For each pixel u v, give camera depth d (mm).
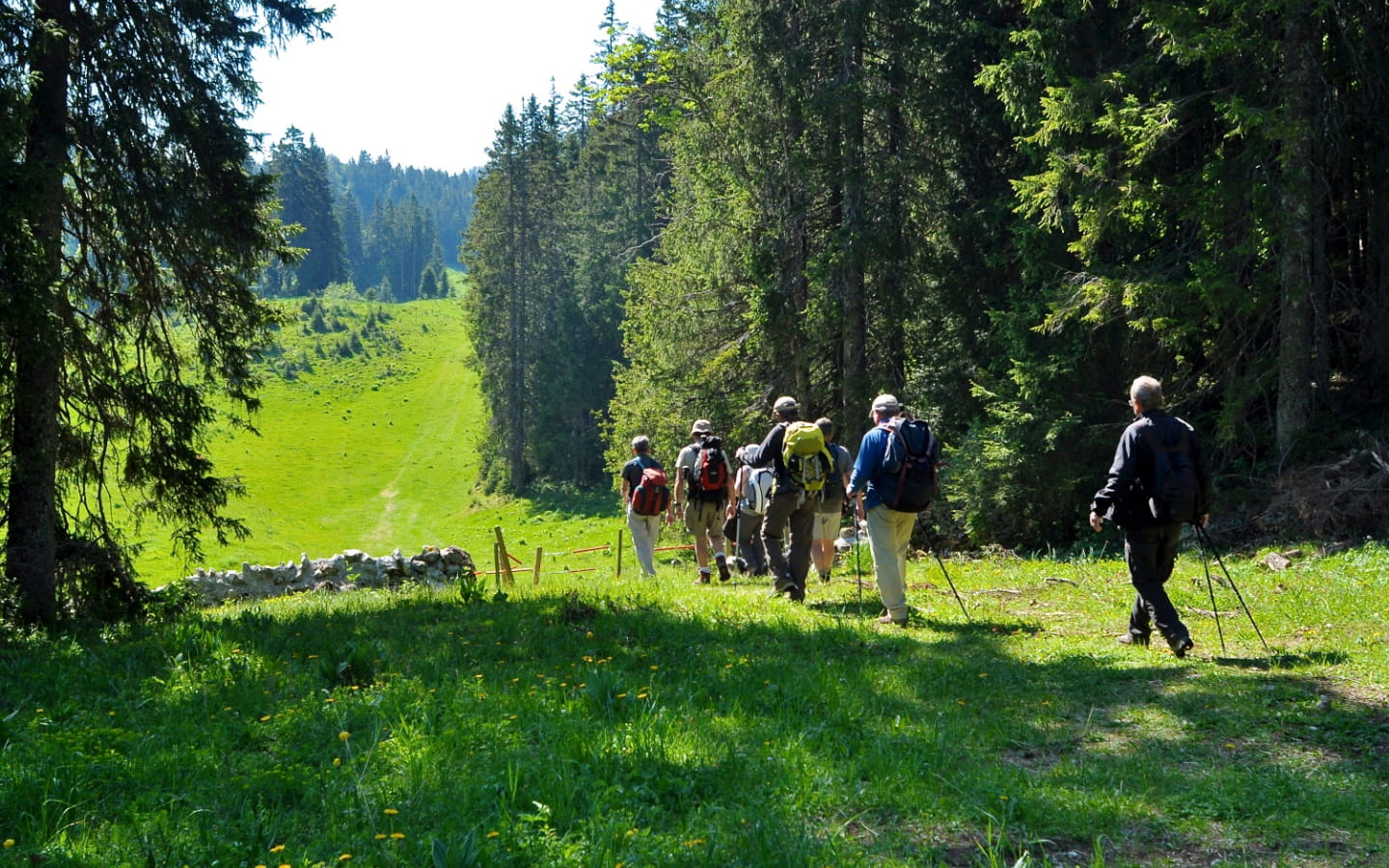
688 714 5238
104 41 11109
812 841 3584
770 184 21766
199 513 12414
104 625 10383
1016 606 9359
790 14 21031
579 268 64312
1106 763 4684
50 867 3420
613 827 3641
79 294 11547
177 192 11250
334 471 70188
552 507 58812
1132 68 14508
